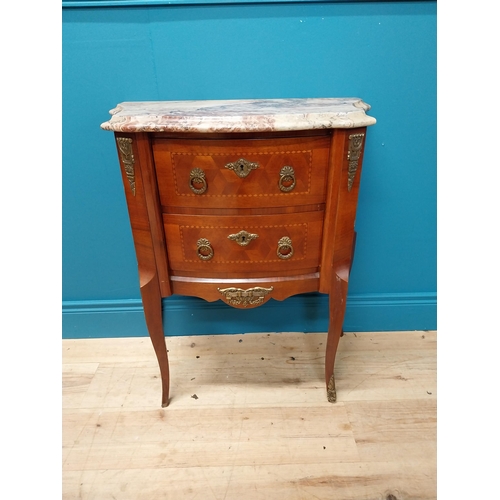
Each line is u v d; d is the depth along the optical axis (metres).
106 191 1.48
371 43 1.30
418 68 1.33
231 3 1.25
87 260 1.58
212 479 1.13
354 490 1.09
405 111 1.38
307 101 1.25
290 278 1.19
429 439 1.23
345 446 1.21
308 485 1.11
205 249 1.12
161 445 1.23
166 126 0.95
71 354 1.60
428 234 1.55
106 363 1.56
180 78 1.34
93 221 1.52
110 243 1.56
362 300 1.65
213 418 1.31
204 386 1.44
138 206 1.08
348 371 1.48
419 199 1.50
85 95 1.35
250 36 1.29
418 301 1.65
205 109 1.10
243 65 1.33
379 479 1.12
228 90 1.36
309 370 1.50
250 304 1.20
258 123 0.95
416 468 1.14
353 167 1.04
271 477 1.13
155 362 1.56
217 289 1.18
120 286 1.63
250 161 1.01
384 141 1.42
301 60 1.32
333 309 1.20
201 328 1.69
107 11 1.25
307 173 1.05
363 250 1.58
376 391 1.40
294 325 1.70
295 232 1.12
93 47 1.29
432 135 1.41
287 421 1.29
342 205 1.08
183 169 1.04
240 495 1.08
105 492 1.10
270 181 1.04
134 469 1.16
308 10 1.26
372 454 1.18
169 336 1.69
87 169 1.45
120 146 1.01
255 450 1.20
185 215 1.09
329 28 1.28
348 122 0.96
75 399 1.39
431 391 1.39
